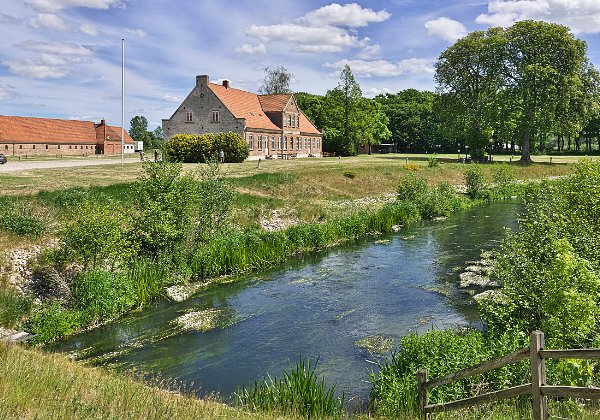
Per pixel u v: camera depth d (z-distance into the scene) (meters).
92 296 16.27
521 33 64.38
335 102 85.31
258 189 36.56
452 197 42.19
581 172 15.47
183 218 21.39
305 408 9.55
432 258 24.44
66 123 92.94
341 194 40.94
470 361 9.91
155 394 8.39
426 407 8.17
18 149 79.50
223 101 60.28
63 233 18.14
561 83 61.47
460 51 68.88
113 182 30.38
